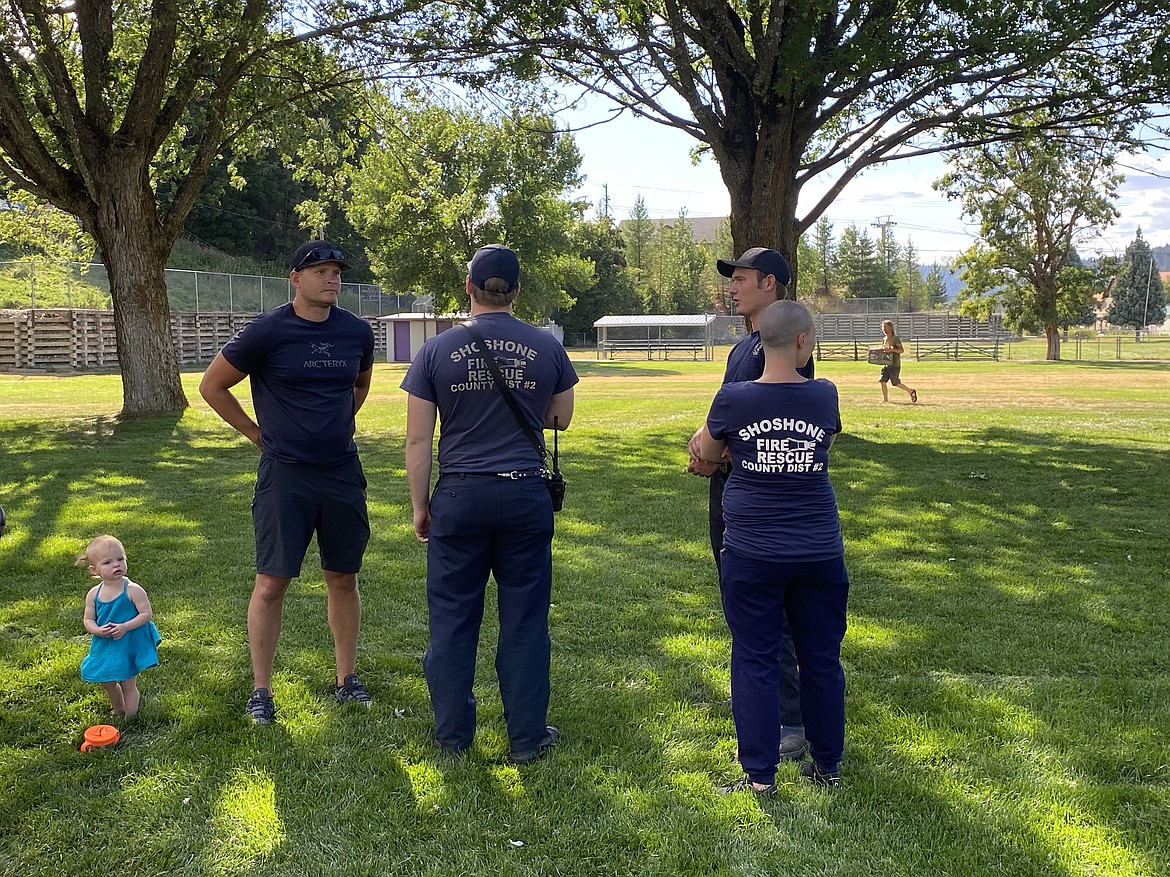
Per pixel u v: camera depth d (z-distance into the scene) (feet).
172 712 12.83
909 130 44.01
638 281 287.07
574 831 9.89
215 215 210.38
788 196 42.88
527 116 53.01
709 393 76.28
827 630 10.90
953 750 11.81
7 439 42.57
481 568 11.78
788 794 10.72
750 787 10.81
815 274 370.32
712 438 11.10
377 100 60.34
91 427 46.47
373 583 19.38
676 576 20.07
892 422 51.31
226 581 19.40
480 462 11.41
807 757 11.75
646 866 9.30
